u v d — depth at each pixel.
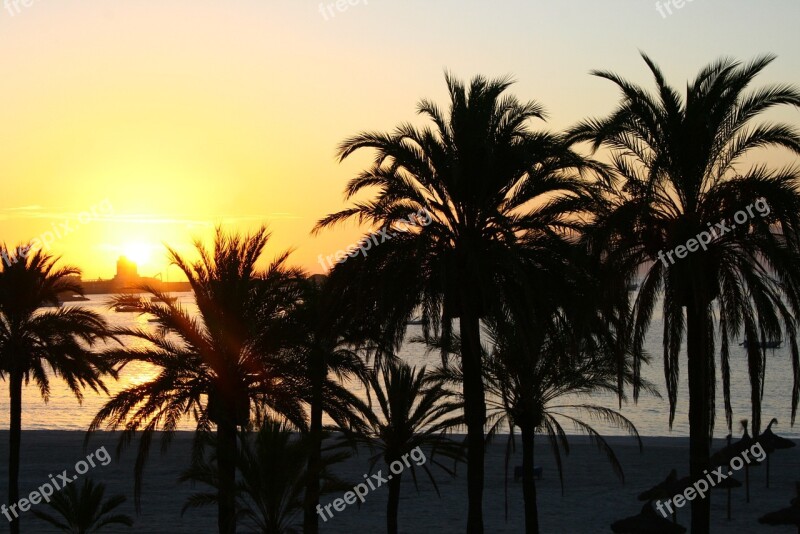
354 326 23.22
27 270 29.25
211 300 23.14
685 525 31.98
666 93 19.14
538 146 20.39
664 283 19.56
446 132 21.42
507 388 28.28
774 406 82.62
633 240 19.25
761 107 18.69
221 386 23.06
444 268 19.42
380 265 21.12
